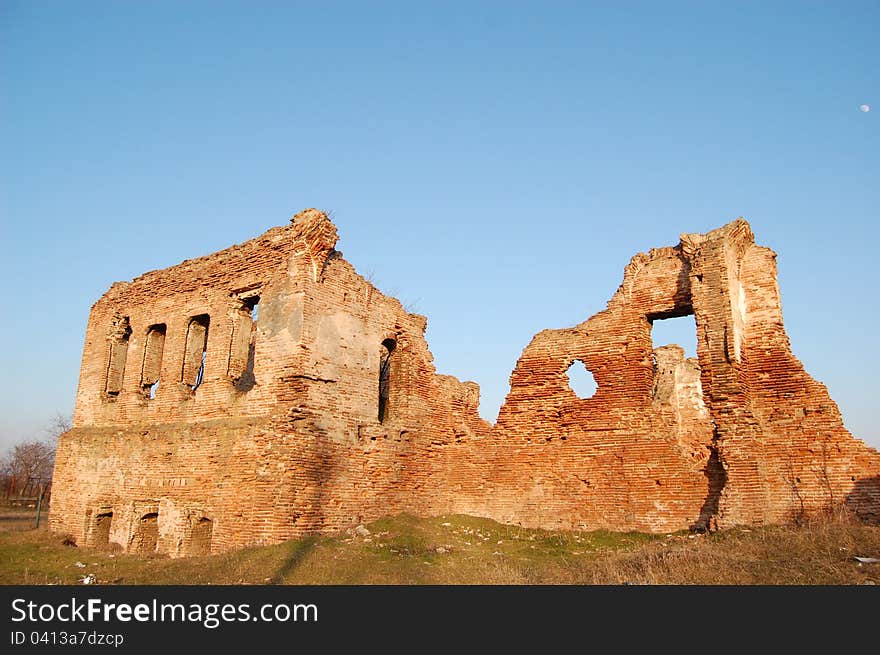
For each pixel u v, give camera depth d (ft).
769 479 52.90
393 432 64.64
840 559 36.50
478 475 67.97
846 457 50.85
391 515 62.80
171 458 61.72
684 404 81.46
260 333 59.52
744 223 58.29
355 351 61.87
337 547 49.70
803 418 53.31
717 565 37.27
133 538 62.69
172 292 69.67
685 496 55.93
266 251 61.41
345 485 58.59
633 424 59.88
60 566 50.78
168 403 65.57
